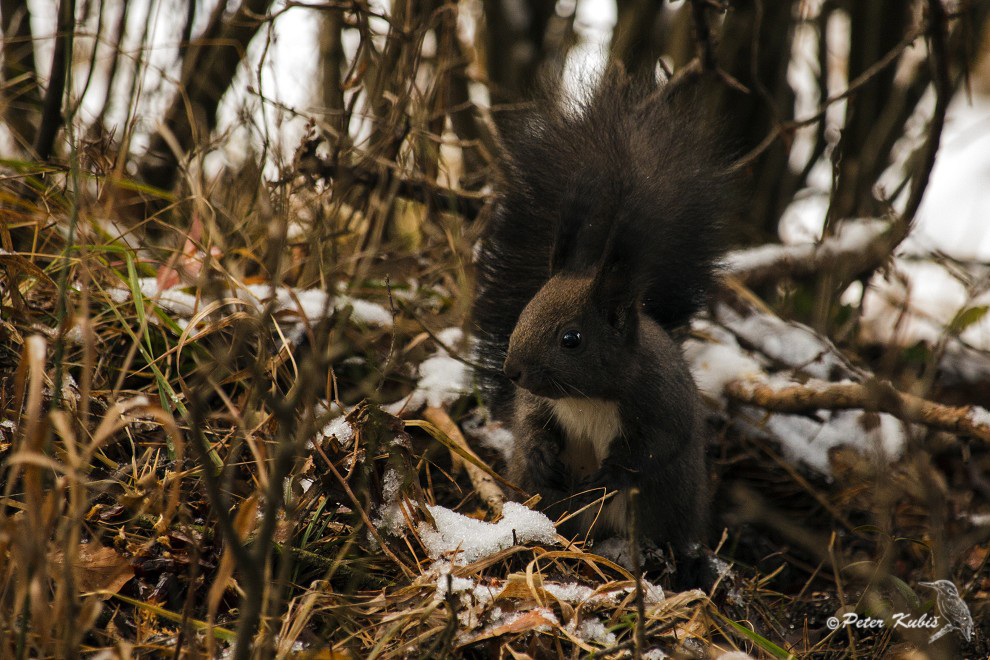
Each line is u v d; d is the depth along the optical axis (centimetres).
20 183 816
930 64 869
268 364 643
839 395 743
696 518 701
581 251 661
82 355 692
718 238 772
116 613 502
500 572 608
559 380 630
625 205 648
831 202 949
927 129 1075
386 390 800
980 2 1035
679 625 545
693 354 859
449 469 762
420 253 918
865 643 633
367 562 573
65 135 777
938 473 805
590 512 682
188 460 588
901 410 570
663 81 827
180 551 537
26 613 410
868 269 923
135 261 730
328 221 834
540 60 1147
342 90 819
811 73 1177
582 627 527
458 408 790
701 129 775
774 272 960
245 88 859
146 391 684
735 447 827
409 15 841
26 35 944
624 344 645
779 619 679
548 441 686
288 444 407
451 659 502
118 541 537
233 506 563
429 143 891
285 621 490
